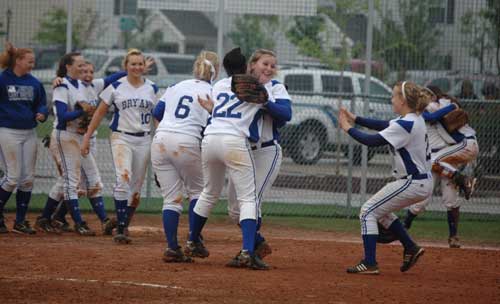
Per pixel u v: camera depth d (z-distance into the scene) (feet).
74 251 97.86
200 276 82.43
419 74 157.69
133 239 112.16
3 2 152.25
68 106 111.55
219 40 145.28
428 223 144.77
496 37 154.20
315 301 72.54
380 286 81.10
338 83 178.91
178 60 228.43
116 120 104.78
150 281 79.25
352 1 193.67
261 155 86.84
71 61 111.24
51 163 155.94
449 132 117.19
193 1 146.41
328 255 102.83
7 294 72.33
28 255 93.86
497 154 153.89
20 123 112.68
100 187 115.65
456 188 116.37
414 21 156.76
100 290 74.59
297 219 142.00
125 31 236.02
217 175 87.40
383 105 164.45
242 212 85.76
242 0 147.23
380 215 87.81
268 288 77.36
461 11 155.02
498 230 139.23
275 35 214.90
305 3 147.84
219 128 84.89
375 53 158.81
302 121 168.35
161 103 93.25
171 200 90.89
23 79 112.98
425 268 95.35
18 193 114.62
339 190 161.68
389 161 163.12
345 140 165.68
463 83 156.25
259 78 87.25
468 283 85.97
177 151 89.20
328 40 204.44
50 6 154.71
